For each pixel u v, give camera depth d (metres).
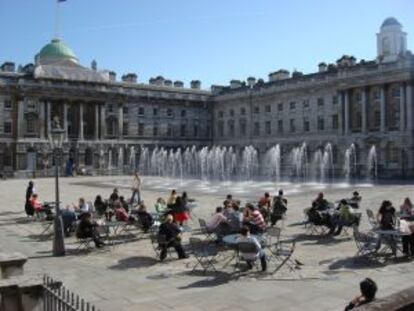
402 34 111.00
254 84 127.06
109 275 20.27
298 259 22.45
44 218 37.41
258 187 66.62
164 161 125.38
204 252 22.25
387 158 92.75
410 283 18.30
